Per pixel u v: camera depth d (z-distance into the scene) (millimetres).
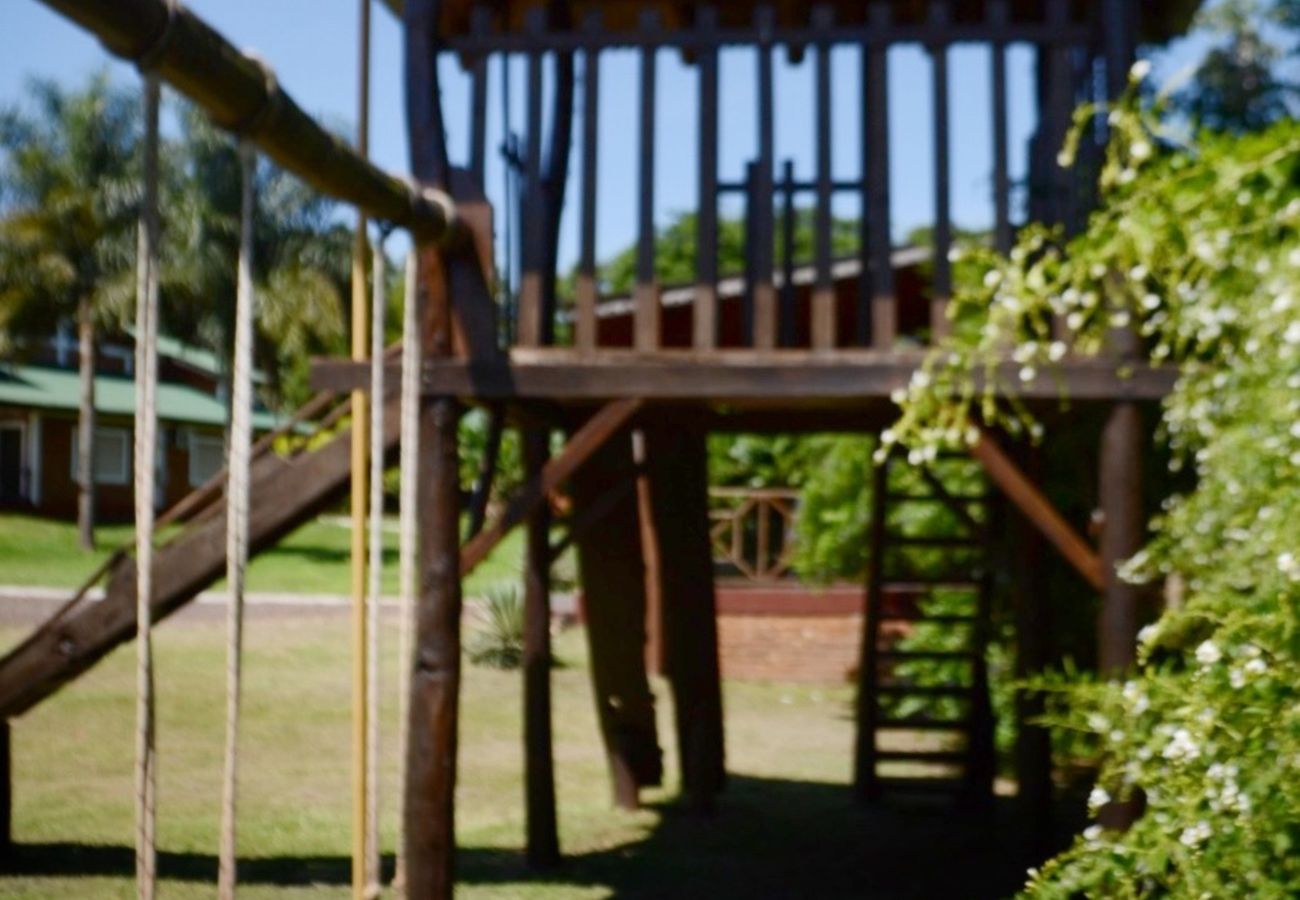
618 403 5746
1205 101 18828
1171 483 7785
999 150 5680
